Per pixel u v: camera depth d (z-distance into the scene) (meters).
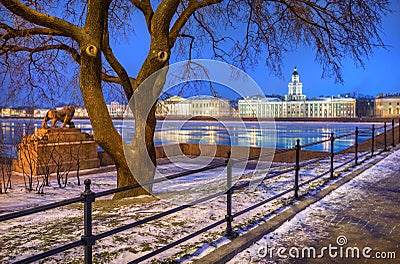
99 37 6.72
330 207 6.57
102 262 3.85
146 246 4.36
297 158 7.07
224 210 6.16
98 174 13.91
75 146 14.06
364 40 9.42
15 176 12.91
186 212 6.03
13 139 13.02
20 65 10.11
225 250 4.19
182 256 4.01
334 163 12.53
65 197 9.15
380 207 6.56
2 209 7.57
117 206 6.70
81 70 6.86
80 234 4.98
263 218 5.61
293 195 7.34
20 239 4.82
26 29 8.25
